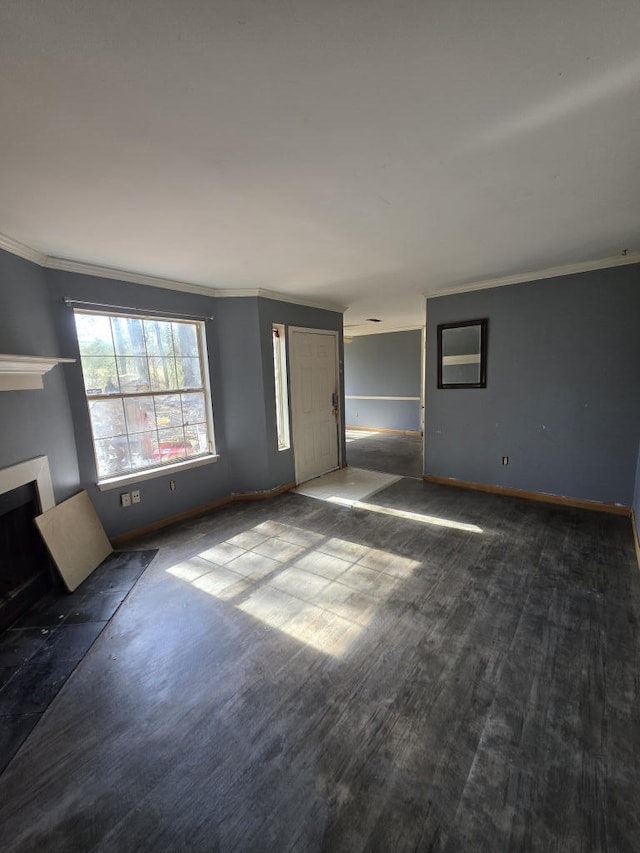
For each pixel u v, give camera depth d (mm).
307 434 4996
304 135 1476
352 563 2875
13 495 2350
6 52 1035
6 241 2383
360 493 4500
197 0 919
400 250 2902
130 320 3422
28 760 1475
